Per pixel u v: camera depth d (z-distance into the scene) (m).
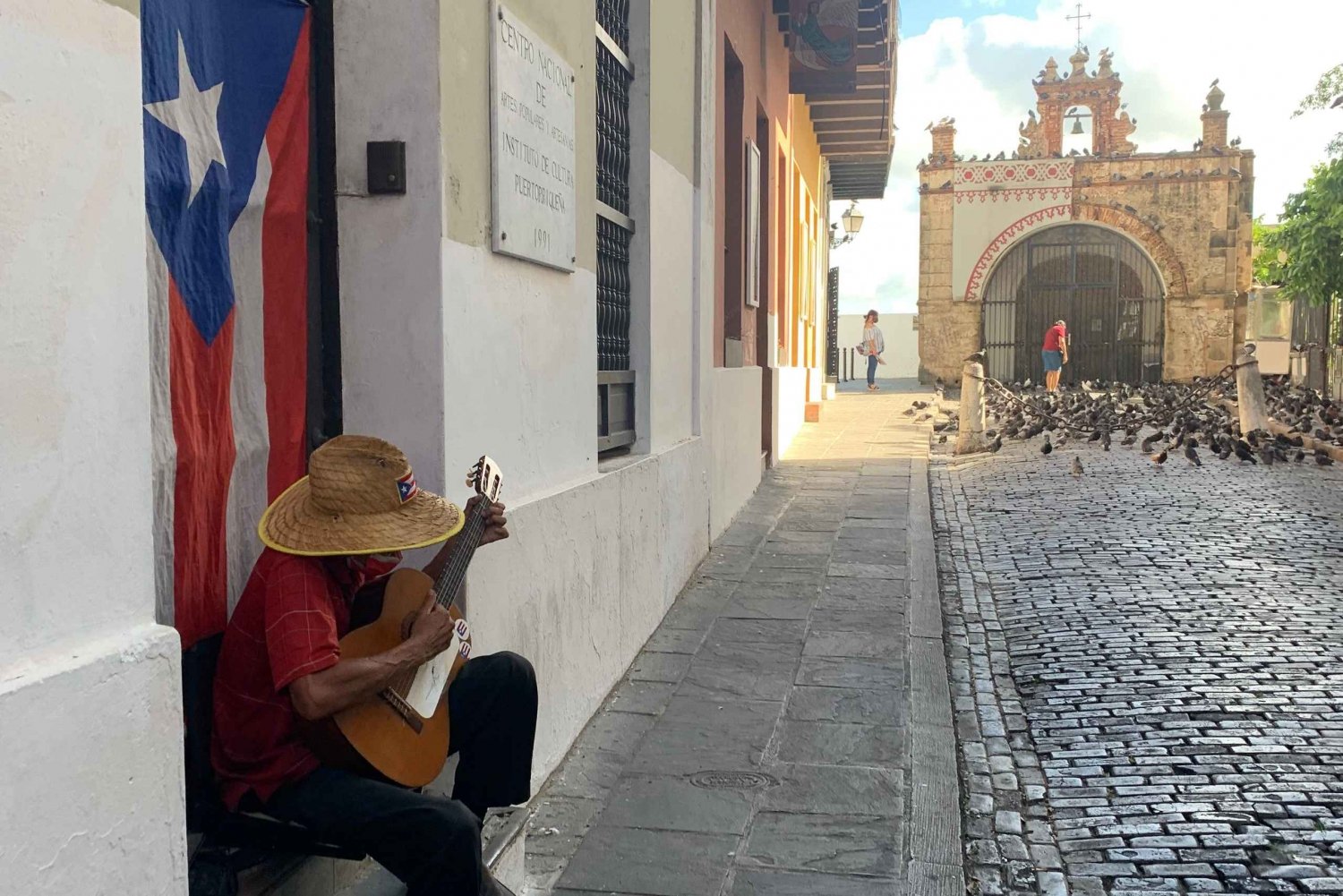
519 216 4.33
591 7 5.36
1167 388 25.73
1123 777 4.70
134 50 2.16
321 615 2.69
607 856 4.01
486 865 3.31
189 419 2.93
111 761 2.07
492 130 4.07
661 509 7.06
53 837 1.95
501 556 4.15
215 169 3.04
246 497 3.23
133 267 2.16
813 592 7.87
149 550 2.21
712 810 4.39
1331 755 4.80
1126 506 10.75
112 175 2.10
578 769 4.82
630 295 6.98
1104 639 6.57
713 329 9.23
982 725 5.41
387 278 3.67
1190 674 5.87
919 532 9.95
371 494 2.79
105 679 2.05
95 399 2.07
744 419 11.34
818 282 23.75
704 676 6.07
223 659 2.81
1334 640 6.34
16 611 1.91
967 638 6.87
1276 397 19.81
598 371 6.27
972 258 34.16
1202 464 13.46
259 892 2.87
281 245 3.42
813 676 6.06
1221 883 3.81
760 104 12.60
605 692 5.66
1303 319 25.31
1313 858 3.94
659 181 7.18
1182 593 7.44
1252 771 4.68
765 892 3.74
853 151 23.61
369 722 2.81
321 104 3.63
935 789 4.58
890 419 21.52
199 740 2.84
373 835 2.69
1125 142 33.97
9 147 1.88
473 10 3.90
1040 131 34.25
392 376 3.70
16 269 1.90
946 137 34.06
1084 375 34.19
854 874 3.87
